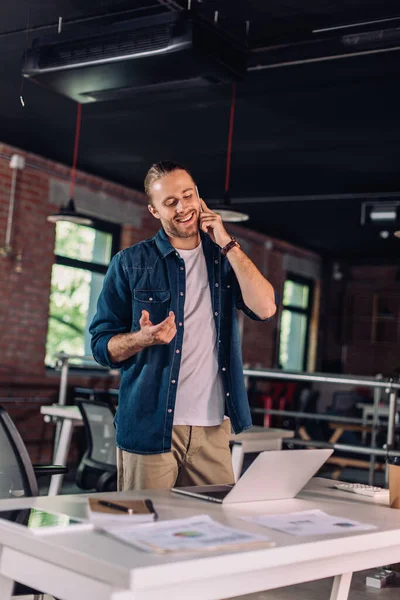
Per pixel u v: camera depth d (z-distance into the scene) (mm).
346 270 12758
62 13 4531
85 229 8328
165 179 2098
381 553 1624
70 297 8164
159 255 2201
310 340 12695
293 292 12320
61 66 4363
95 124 6559
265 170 7832
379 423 5984
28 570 1333
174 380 2105
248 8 4379
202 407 2131
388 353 12531
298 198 8945
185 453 2129
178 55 4070
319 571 1488
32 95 5902
